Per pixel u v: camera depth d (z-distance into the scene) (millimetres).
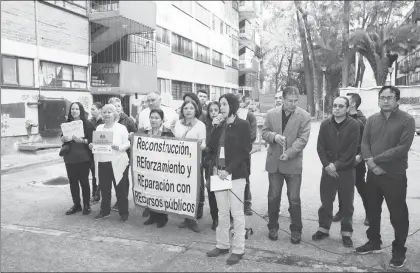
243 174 3494
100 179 4754
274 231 4016
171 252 3656
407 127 3230
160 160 4406
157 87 16547
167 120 5281
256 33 22109
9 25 9859
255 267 3305
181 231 4316
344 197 3812
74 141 4879
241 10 22328
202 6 19031
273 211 4039
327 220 3955
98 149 4660
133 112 14414
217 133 3682
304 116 3908
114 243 3906
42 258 3510
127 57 14070
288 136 3922
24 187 6555
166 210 4395
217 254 3551
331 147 3869
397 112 3324
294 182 3932
